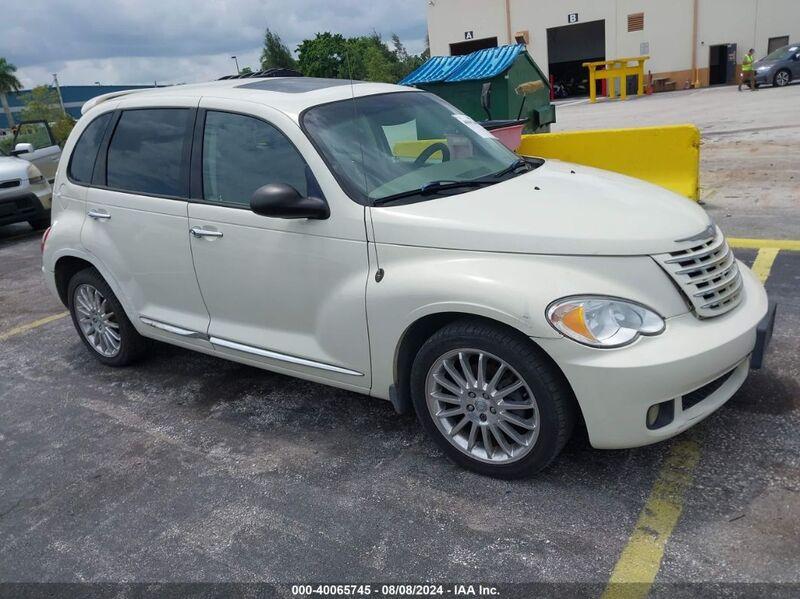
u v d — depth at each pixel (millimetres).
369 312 3215
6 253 9492
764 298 3168
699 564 2539
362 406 4039
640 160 7738
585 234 2844
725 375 3045
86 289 4820
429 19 37094
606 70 30734
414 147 3719
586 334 2684
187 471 3559
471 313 2871
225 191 3742
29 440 4074
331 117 3613
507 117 10805
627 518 2818
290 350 3641
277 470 3475
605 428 2768
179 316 4203
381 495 3168
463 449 3207
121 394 4562
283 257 3494
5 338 5922
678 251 2857
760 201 7699
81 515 3287
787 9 29391
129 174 4262
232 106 3762
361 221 3215
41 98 55906
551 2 33938
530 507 2955
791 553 2537
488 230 2945
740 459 3105
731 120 16078
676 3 31375
